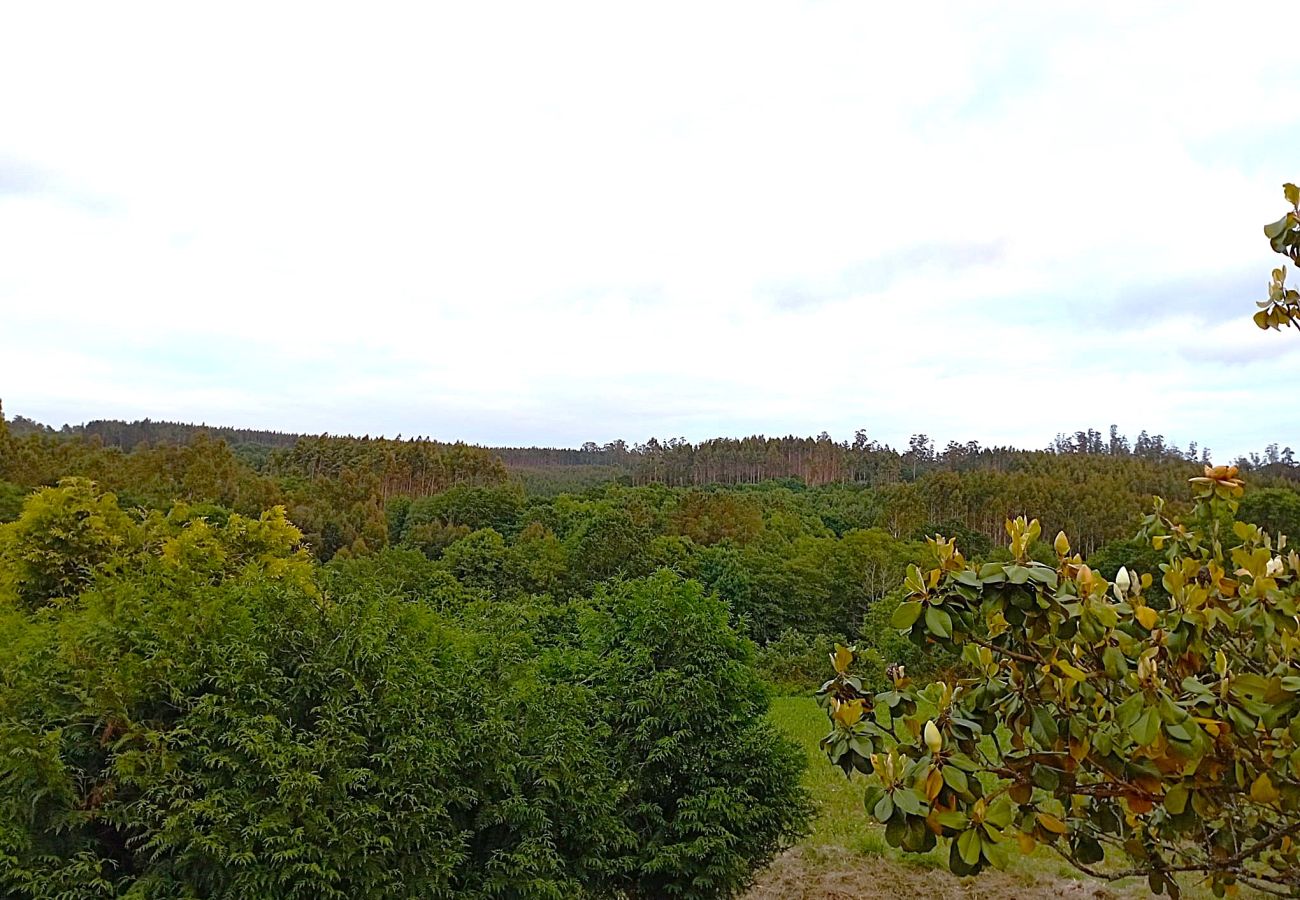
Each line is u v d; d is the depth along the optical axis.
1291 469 37.22
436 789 5.78
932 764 2.43
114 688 5.20
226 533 14.05
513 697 6.63
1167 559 4.07
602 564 40.19
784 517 59.41
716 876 7.37
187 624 5.77
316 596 6.37
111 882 5.07
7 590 12.41
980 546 53.97
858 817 12.80
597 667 8.30
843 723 2.90
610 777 7.16
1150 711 2.31
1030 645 2.77
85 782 5.16
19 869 4.69
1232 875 3.07
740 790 7.54
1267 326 3.30
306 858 5.08
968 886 9.82
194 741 5.27
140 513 15.27
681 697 7.66
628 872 7.44
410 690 5.96
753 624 42.56
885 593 40.84
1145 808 2.70
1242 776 2.57
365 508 57.38
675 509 59.22
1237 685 2.46
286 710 5.60
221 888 5.03
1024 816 2.79
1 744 4.84
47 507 13.12
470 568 39.00
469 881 6.02
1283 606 2.84
